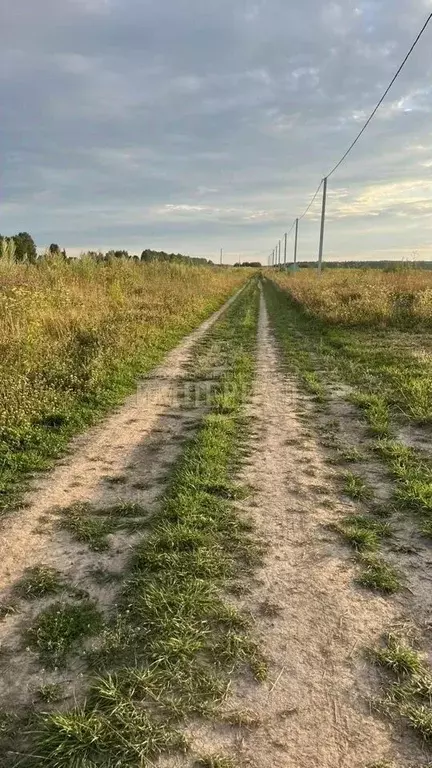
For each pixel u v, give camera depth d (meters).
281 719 2.41
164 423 6.82
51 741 2.26
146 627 2.98
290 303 25.16
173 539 3.81
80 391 7.63
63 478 5.05
